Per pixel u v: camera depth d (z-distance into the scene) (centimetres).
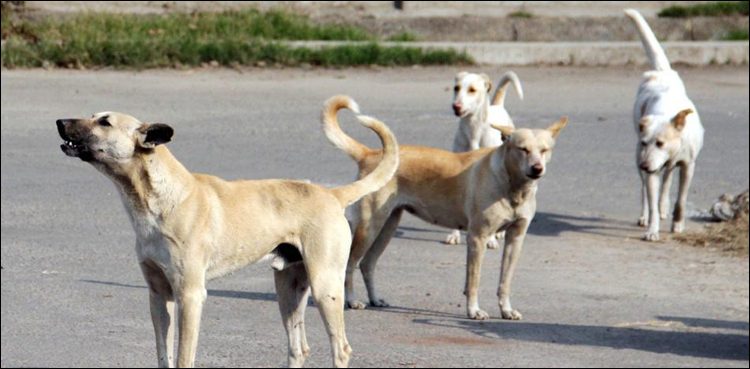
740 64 2867
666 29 3161
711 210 1603
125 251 1362
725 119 2247
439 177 1186
